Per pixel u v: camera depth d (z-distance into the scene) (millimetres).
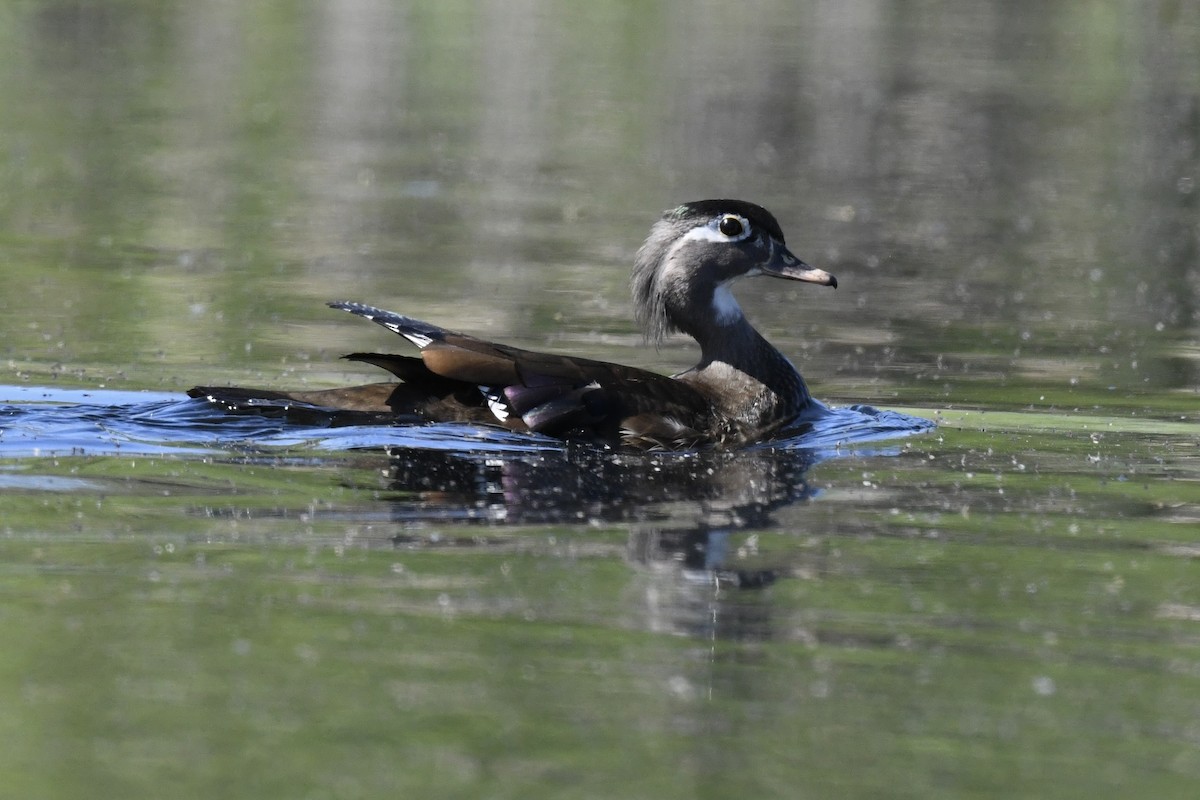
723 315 15375
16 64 37469
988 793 7062
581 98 35781
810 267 15625
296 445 12742
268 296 19844
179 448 12539
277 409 13398
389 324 13602
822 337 18594
